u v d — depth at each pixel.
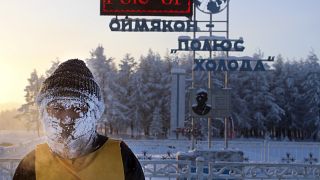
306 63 72.69
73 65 2.01
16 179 2.04
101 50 63.00
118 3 18.25
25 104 63.97
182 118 31.73
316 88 67.88
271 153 30.61
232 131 31.69
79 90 1.94
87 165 2.03
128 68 70.69
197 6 19.69
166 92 68.00
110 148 2.10
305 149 33.34
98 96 2.02
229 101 18.23
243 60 19.69
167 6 18.19
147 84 68.44
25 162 2.05
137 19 19.30
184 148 31.88
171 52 19.48
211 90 18.30
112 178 2.05
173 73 31.30
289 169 13.10
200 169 12.72
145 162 12.89
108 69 63.91
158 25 19.39
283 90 70.19
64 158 2.02
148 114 67.38
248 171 12.96
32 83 63.66
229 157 15.70
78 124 1.94
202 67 19.30
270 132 68.06
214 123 61.97
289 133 69.06
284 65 73.12
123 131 64.06
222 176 12.74
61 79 1.96
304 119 68.56
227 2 19.81
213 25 19.78
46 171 2.01
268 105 68.38
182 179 13.41
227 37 19.70
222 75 69.00
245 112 67.81
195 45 19.42
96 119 2.02
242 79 69.44
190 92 18.39
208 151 15.68
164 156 22.55
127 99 67.88
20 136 49.53
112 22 19.22
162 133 63.72
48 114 1.94
